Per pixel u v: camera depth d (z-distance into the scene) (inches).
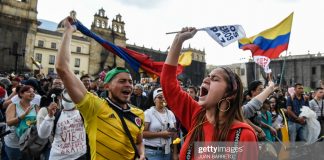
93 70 2379.4
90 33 139.6
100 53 2413.9
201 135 77.0
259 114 194.7
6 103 267.7
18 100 203.9
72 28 111.4
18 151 198.2
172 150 212.8
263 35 215.2
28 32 1900.8
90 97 112.3
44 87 391.9
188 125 88.0
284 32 210.2
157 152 198.5
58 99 183.9
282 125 250.5
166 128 204.7
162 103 208.7
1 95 312.3
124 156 115.1
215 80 76.9
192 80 2496.3
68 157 155.9
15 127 195.5
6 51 1811.0
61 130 157.8
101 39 153.6
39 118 169.2
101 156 111.3
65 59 104.5
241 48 219.1
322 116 321.7
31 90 204.8
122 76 121.0
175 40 94.5
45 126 157.0
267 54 211.8
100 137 112.1
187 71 2479.1
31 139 183.3
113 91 120.5
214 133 73.7
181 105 89.6
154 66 174.9
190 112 88.6
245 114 142.9
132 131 119.8
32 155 185.5
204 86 79.7
